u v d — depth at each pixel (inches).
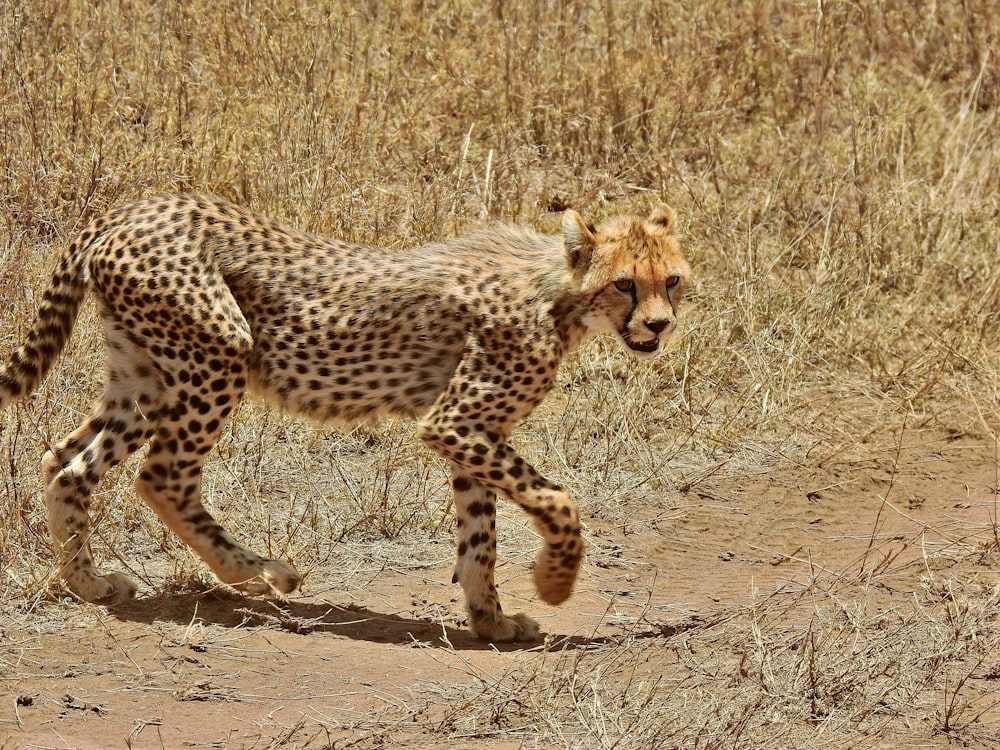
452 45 848.9
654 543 525.0
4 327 538.6
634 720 373.7
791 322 683.4
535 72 831.1
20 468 479.2
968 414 642.8
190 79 763.4
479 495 441.1
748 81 879.7
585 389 631.8
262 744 356.8
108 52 765.9
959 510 554.9
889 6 969.5
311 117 713.0
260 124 720.3
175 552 473.7
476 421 430.3
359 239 644.1
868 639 427.2
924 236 760.3
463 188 721.0
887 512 554.6
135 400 438.3
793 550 521.3
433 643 432.1
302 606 453.1
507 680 394.6
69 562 431.2
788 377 650.8
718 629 439.8
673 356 647.8
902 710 388.5
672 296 448.1
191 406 429.1
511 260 446.0
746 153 809.5
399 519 516.4
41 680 386.9
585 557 507.8
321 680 398.6
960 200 797.9
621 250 433.4
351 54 805.2
